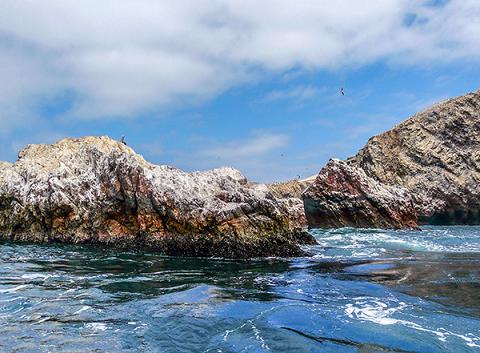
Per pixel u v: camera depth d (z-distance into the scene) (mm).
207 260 23375
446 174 64000
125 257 24047
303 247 29047
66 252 25891
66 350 9625
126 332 10844
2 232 32656
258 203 26906
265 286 16219
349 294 14828
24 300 13945
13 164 40969
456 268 20516
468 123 66625
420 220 60406
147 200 27656
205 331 10906
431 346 9805
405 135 71375
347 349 9648
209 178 31156
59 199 30875
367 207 46094
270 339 10289
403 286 16125
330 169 48594
